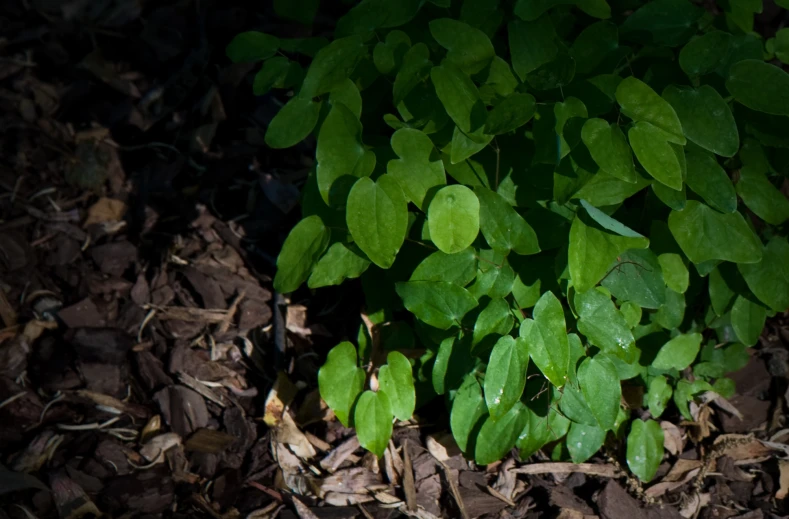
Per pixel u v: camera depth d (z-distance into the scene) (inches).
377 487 52.9
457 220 47.7
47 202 60.6
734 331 52.4
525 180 49.7
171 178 61.2
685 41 49.0
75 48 65.8
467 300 49.0
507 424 50.8
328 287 57.6
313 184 50.1
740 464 54.1
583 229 47.8
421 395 53.0
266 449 54.0
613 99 48.2
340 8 65.4
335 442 54.1
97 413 54.7
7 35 66.2
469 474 53.2
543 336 48.1
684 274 50.1
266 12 65.3
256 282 58.2
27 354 56.1
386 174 47.9
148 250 59.2
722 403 54.8
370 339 52.2
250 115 62.6
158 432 54.4
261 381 55.8
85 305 57.3
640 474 52.4
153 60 65.1
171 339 56.6
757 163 50.0
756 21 63.2
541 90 48.4
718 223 48.6
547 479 53.2
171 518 52.0
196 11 65.9
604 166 46.7
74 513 51.8
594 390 49.3
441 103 48.9
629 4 51.3
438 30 48.4
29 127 62.8
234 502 52.5
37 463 53.0
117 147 62.5
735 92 48.1
